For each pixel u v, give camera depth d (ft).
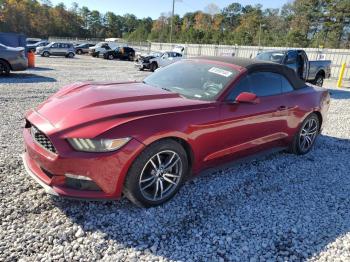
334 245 9.30
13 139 15.39
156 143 9.70
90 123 9.04
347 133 21.76
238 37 217.77
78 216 9.55
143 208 10.20
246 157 13.46
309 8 231.30
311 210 11.14
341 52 79.15
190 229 9.48
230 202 11.18
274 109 13.65
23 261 7.66
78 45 135.54
